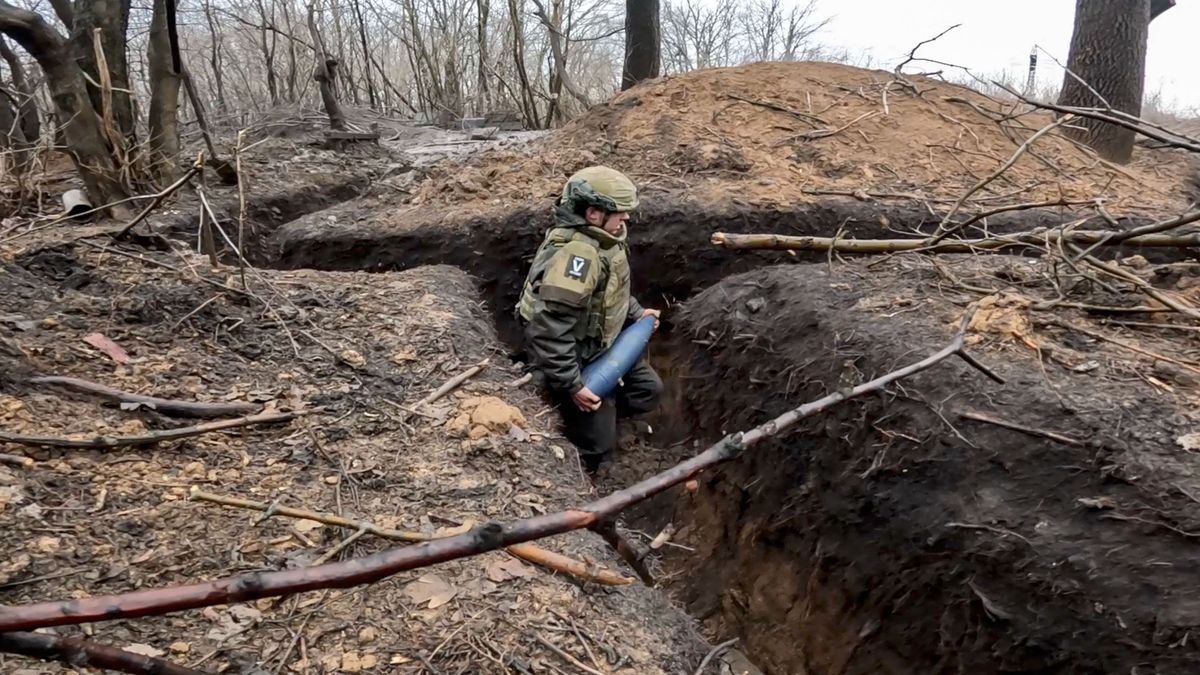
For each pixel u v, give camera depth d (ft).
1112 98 26.13
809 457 11.37
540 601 6.99
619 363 11.98
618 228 11.69
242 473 8.27
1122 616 7.61
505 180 20.02
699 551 13.51
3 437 7.68
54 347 9.64
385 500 8.11
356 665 6.06
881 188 19.43
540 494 8.58
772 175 19.56
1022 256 14.80
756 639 11.99
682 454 14.71
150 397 9.17
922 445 9.74
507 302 17.48
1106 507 8.19
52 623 3.26
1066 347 10.53
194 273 12.39
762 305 13.67
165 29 20.44
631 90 24.31
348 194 27.02
